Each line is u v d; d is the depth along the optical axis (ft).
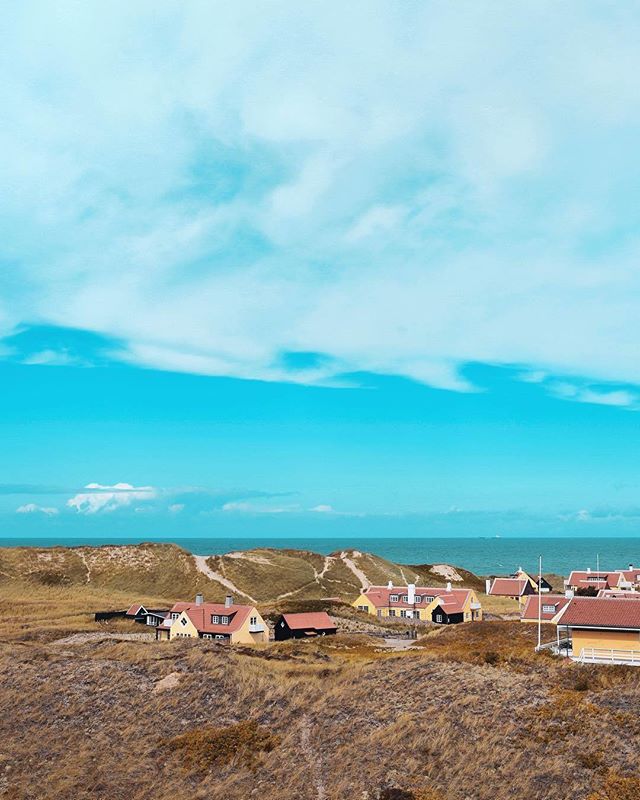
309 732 162.50
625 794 125.49
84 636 310.24
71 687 194.49
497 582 552.41
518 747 143.64
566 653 202.80
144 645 241.55
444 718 156.97
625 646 190.80
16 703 187.42
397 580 612.70
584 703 157.38
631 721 147.95
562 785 131.03
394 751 148.36
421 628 387.96
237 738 160.66
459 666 189.37
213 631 320.29
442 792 133.90
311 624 345.31
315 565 628.69
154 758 158.51
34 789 147.95
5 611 383.45
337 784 140.46
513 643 255.09
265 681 191.21
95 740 167.22
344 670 198.59
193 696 184.55
